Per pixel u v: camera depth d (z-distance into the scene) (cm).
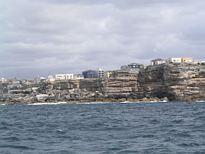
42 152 3978
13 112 17462
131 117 10319
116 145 4331
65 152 3906
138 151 3897
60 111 17262
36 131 6469
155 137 5112
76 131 6200
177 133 5525
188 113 12025
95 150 3994
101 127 6888
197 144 4300
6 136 5691
